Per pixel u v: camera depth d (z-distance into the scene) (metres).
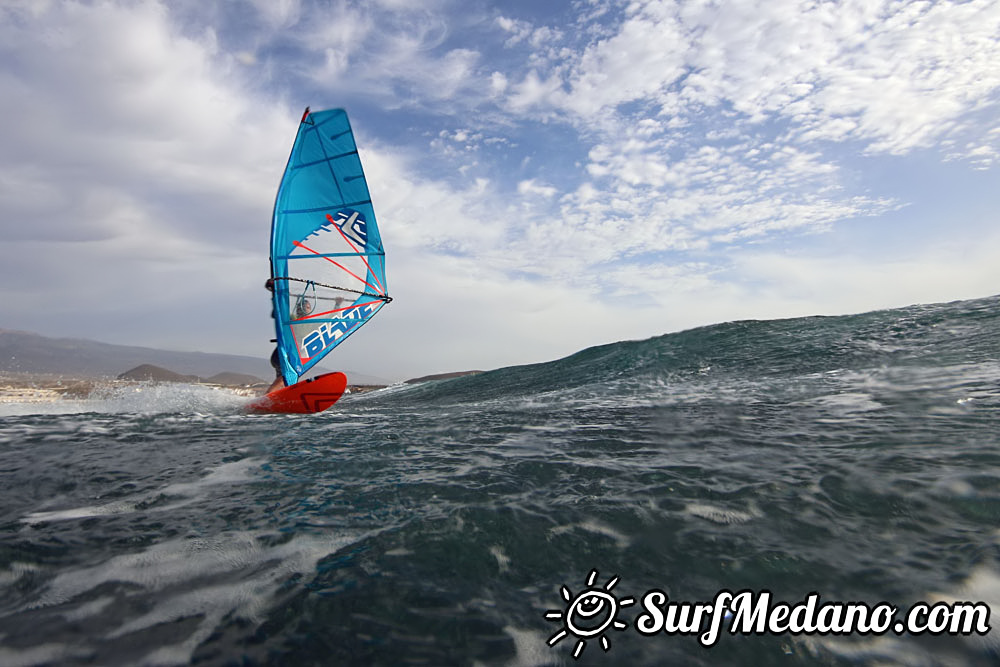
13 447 4.36
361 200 8.88
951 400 4.00
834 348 7.86
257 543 2.24
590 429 4.46
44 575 1.99
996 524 1.93
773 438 3.56
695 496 2.51
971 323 7.48
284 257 7.95
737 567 1.82
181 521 2.55
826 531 2.03
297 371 7.98
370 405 10.45
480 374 14.73
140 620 1.66
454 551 2.06
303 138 8.18
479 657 1.41
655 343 11.38
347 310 8.70
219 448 4.27
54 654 1.48
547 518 2.35
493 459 3.56
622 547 2.03
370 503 2.71
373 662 1.40
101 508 2.80
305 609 1.68
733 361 8.41
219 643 1.51
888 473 2.55
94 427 5.31
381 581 1.85
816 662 1.35
